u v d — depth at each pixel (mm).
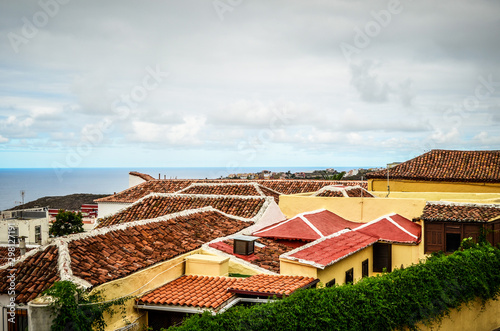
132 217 21281
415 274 14266
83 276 11203
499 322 18609
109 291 11352
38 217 45406
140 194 36531
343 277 15992
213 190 29422
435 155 34125
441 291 14773
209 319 9602
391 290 13055
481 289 16688
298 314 10656
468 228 18500
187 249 15133
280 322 10305
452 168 32188
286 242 18938
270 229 19750
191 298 12281
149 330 12297
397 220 21156
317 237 18609
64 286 9375
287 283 13102
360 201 22562
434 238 18922
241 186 29156
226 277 14156
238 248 15883
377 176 33000
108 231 14352
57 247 12258
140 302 12195
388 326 12594
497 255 17688
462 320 16156
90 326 9734
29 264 11555
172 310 11984
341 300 11609
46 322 8891
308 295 11281
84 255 12414
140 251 13945
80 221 46281
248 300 12477
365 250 18359
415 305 13680
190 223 17875
